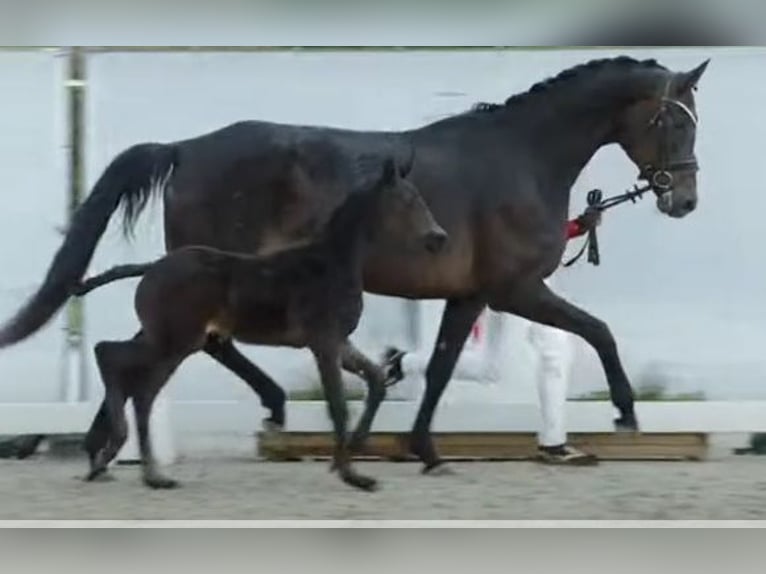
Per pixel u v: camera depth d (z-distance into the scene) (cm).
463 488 1198
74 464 1355
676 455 1396
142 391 1172
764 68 1404
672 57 1405
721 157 1408
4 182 1375
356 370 1185
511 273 1247
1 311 1375
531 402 1380
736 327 1418
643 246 1422
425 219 1169
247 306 1150
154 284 1158
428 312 1402
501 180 1246
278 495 1159
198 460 1375
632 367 1420
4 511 1088
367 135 1247
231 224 1234
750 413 1393
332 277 1157
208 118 1380
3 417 1373
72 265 1209
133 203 1238
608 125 1284
